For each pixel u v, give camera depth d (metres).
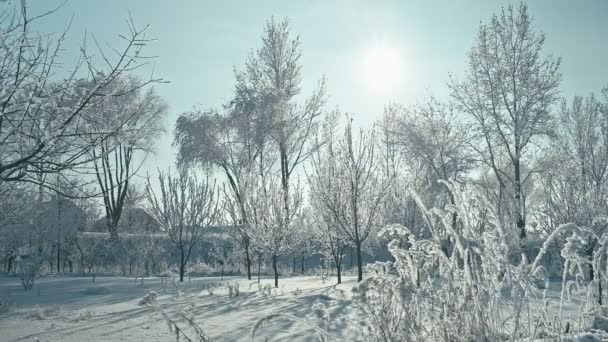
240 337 6.64
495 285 2.86
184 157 28.25
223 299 12.02
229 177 28.61
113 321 8.79
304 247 27.17
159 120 25.14
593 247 7.44
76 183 5.64
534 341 2.99
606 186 12.96
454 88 24.14
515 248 11.09
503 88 23.55
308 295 12.26
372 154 16.25
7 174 5.13
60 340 7.04
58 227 26.34
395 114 24.03
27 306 12.05
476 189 3.00
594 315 3.61
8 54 4.83
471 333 2.88
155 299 3.35
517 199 20.23
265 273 27.06
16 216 11.94
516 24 23.66
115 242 29.80
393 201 17.09
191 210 21.20
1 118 4.83
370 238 23.12
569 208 12.84
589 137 22.30
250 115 28.41
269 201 18.05
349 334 5.45
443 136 23.58
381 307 3.15
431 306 3.12
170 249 32.31
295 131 29.06
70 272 28.78
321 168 17.06
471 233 2.98
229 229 22.98
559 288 8.62
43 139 4.91
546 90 23.11
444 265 3.15
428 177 20.44
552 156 22.42
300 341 6.12
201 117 28.89
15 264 27.08
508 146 23.56
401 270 3.20
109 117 5.71
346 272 27.03
